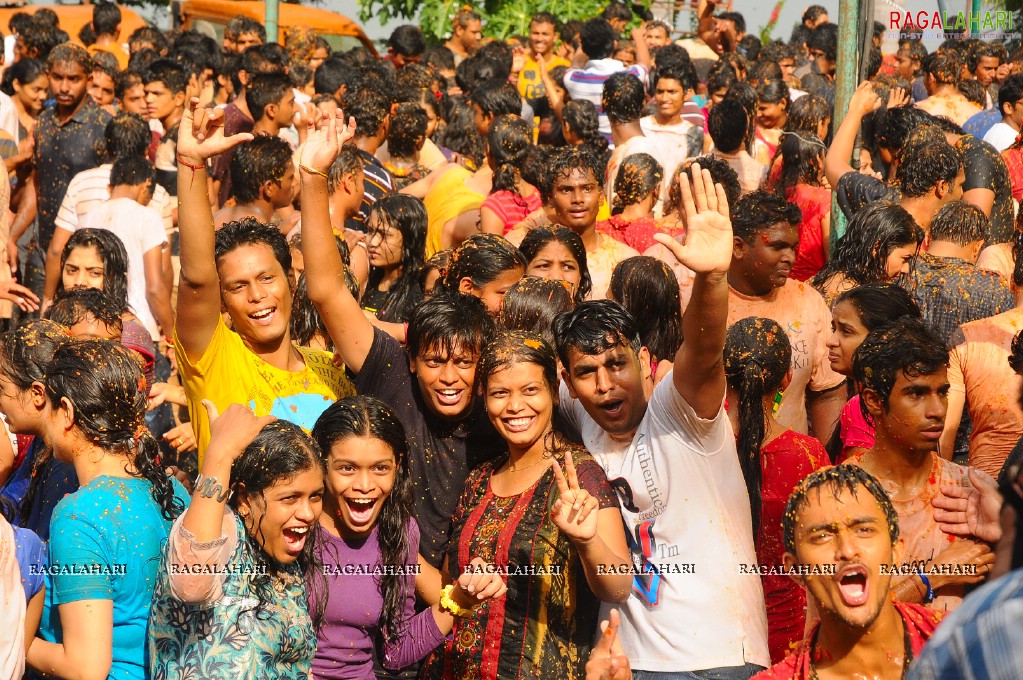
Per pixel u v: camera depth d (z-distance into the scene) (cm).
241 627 296
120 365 324
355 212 608
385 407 334
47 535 370
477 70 1047
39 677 326
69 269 530
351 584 332
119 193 661
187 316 358
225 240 377
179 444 393
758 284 462
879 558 258
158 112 916
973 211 499
